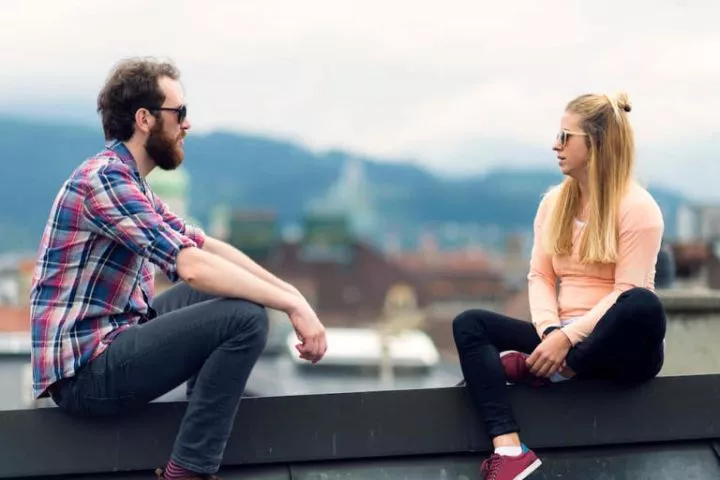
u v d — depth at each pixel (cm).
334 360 5925
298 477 416
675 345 727
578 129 440
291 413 418
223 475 412
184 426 385
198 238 444
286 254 11400
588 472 439
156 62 404
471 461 433
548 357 431
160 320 388
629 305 421
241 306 384
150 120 399
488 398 429
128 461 402
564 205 452
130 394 388
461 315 440
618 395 447
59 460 398
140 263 400
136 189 391
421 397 430
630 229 432
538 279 462
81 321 388
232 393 384
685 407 453
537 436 440
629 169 439
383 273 11369
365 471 422
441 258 12562
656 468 445
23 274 7388
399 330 6481
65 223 389
